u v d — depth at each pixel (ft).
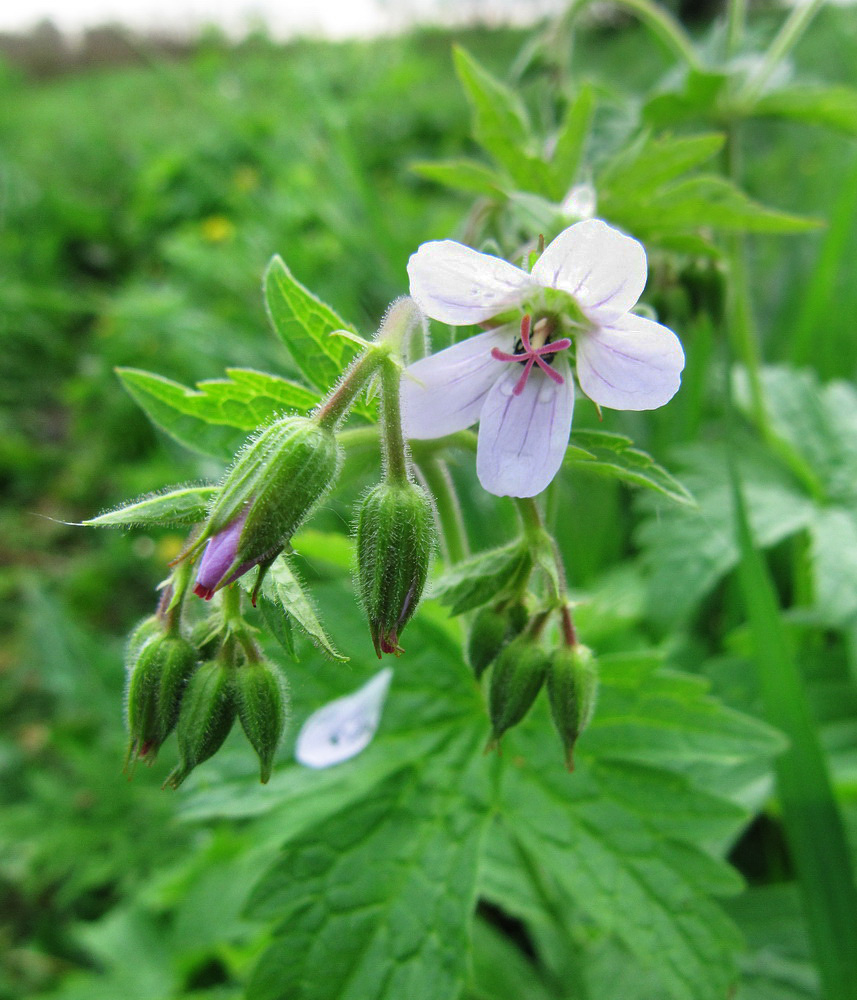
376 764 0.32
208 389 0.27
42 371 1.15
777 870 0.46
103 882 0.60
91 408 1.02
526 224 0.30
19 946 0.59
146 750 0.24
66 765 0.67
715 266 0.40
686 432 0.55
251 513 0.21
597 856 0.31
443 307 0.23
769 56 0.48
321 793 0.36
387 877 0.30
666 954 0.29
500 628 0.26
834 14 1.08
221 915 0.45
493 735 0.26
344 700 0.33
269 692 0.24
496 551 0.25
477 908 0.51
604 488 0.55
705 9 1.80
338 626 0.34
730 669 0.45
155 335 0.94
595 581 0.53
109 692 0.61
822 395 0.54
